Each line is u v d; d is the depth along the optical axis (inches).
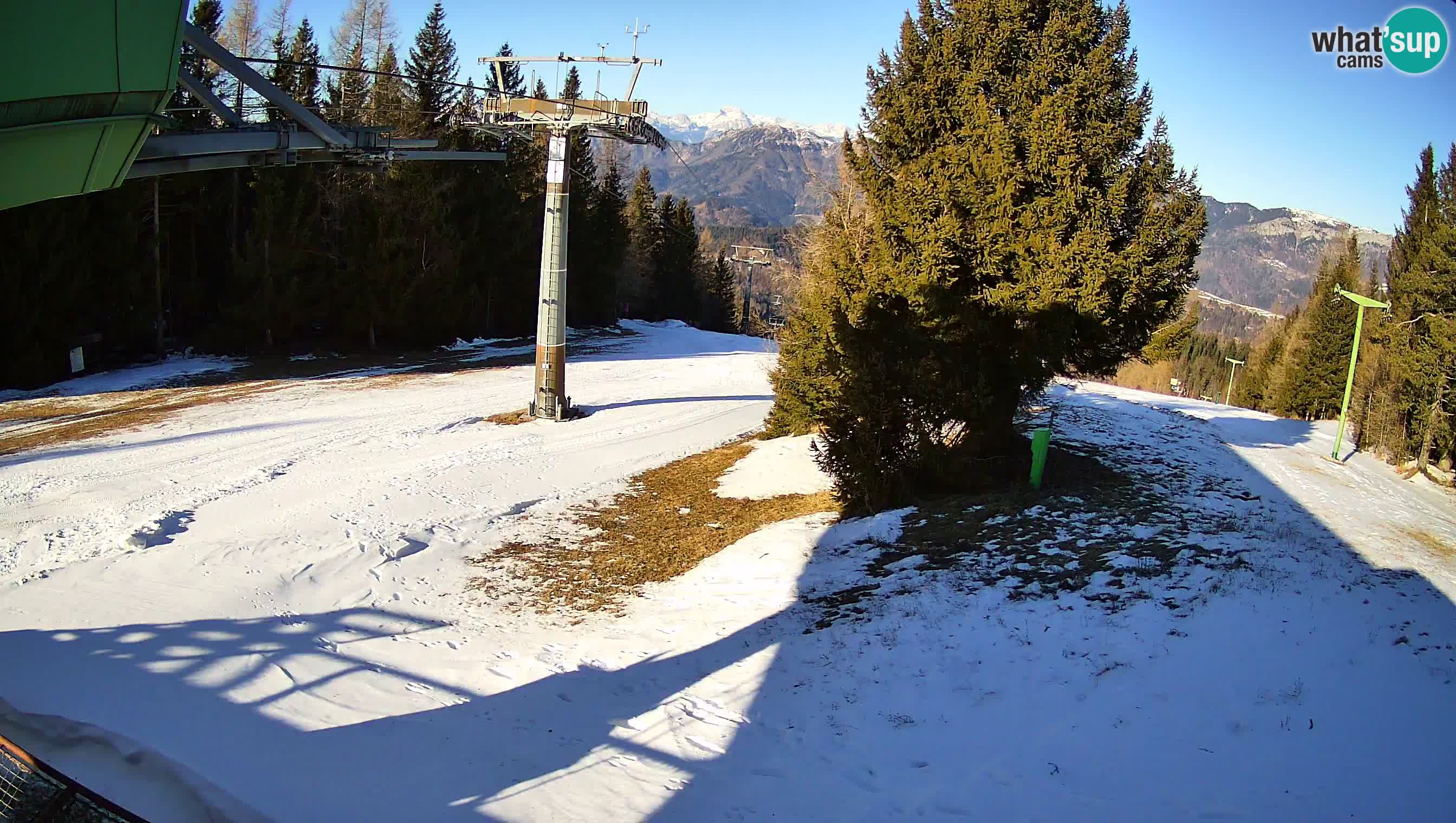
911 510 563.2
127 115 251.0
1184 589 383.6
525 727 321.4
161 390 1122.0
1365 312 1535.4
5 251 1066.7
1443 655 308.3
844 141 708.7
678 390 1208.2
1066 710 295.3
